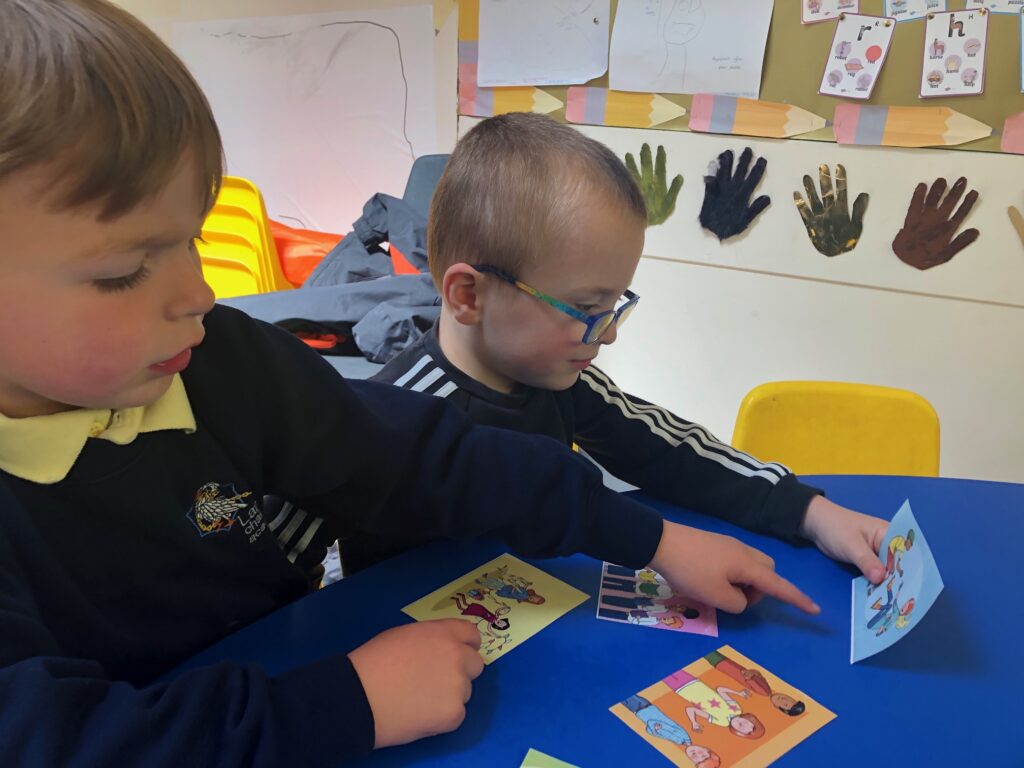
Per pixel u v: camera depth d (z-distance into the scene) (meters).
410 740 0.50
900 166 1.83
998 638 0.64
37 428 0.50
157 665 0.60
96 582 0.56
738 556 0.67
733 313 2.11
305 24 2.44
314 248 2.32
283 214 2.73
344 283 1.92
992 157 1.75
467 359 0.94
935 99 1.76
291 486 0.69
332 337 1.71
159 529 0.58
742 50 1.89
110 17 0.41
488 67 2.21
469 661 0.54
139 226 0.40
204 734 0.43
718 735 0.52
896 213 1.87
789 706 0.55
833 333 2.02
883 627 0.61
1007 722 0.55
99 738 0.40
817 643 0.62
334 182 2.61
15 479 0.51
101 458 0.54
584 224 0.80
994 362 1.89
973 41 1.70
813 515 0.78
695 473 0.87
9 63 0.36
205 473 0.61
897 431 1.28
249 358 0.65
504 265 0.84
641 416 0.96
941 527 0.81
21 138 0.36
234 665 0.47
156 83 0.40
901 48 1.76
